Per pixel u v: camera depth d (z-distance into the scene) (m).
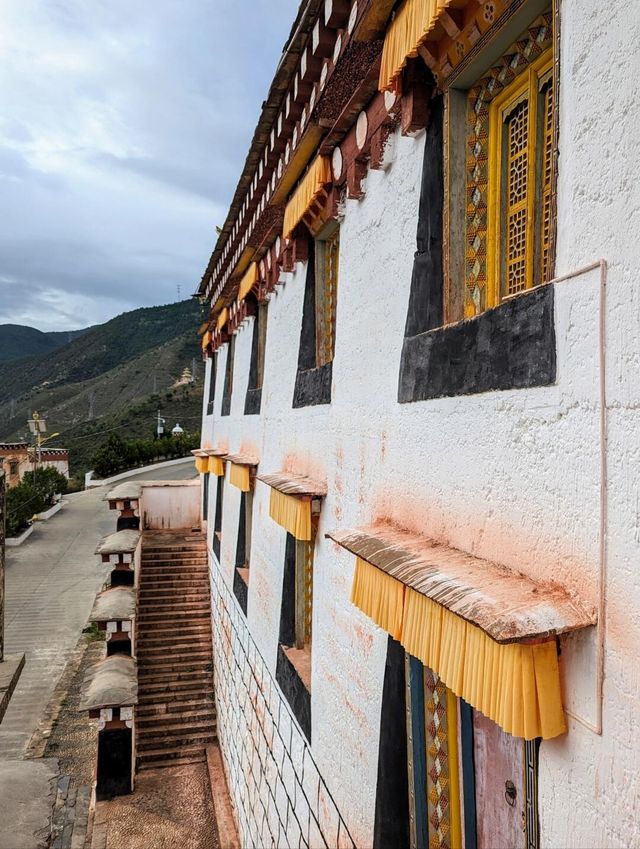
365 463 4.18
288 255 6.37
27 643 14.98
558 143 2.26
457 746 3.27
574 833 2.05
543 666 2.08
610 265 1.98
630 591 1.85
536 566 2.32
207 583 14.30
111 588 12.11
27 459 33.19
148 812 8.95
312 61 4.65
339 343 4.84
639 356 1.85
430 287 3.31
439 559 2.82
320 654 4.94
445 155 3.16
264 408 7.78
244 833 7.80
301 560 6.18
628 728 1.84
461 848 3.23
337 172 4.71
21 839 2.54
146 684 11.66
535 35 2.61
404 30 3.06
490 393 2.66
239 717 8.62
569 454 2.15
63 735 11.07
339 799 4.36
